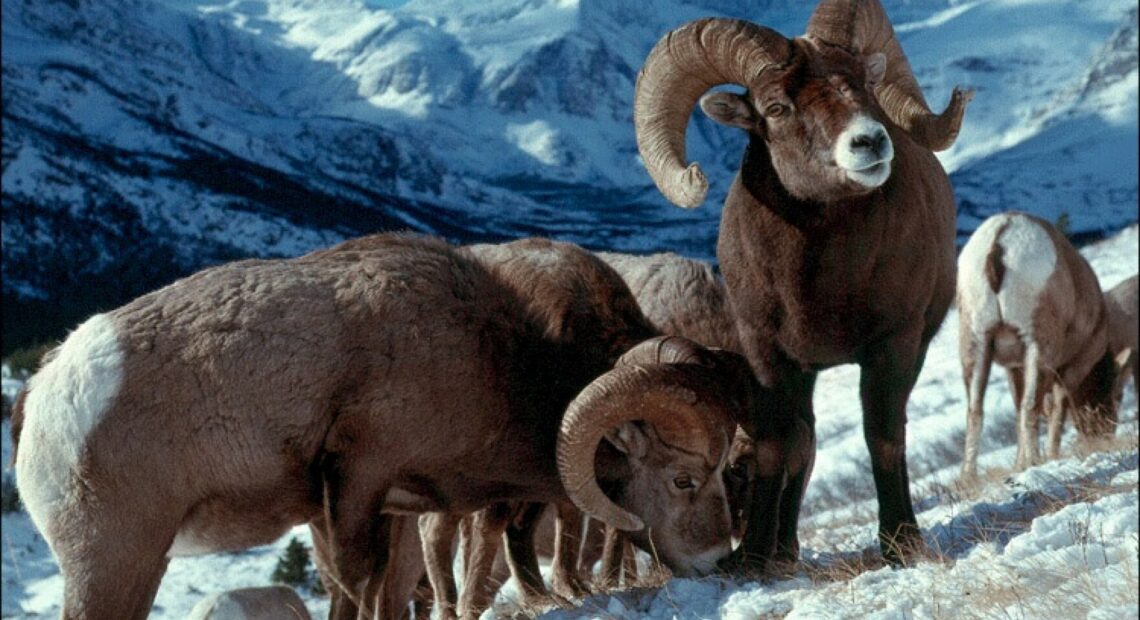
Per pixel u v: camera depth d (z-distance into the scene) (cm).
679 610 1034
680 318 1420
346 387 1043
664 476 1104
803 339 1118
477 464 1123
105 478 974
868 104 1011
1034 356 2044
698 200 1059
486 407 1102
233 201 17800
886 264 1086
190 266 15475
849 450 3052
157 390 989
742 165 1120
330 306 1048
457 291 1105
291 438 1025
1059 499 1195
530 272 1150
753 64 1051
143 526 986
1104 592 800
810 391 1177
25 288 12244
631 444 1100
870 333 1109
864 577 991
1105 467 1350
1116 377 2327
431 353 1072
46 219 15462
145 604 997
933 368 3919
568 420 1058
